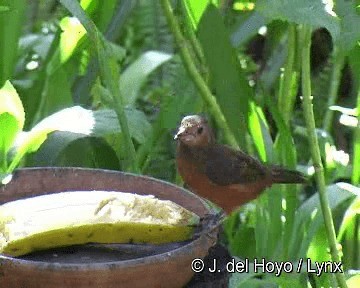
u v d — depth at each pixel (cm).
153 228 462
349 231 708
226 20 774
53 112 728
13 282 419
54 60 727
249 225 742
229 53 641
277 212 655
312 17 546
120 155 708
